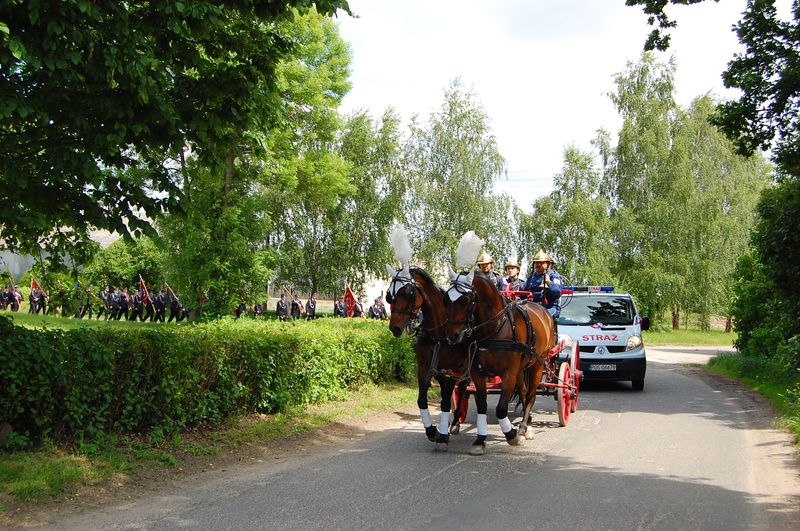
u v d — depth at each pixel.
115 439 7.18
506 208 42.88
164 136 7.10
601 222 42.16
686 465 7.61
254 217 31.22
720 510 5.85
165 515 5.57
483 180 43.03
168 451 7.50
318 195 38.94
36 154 6.97
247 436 8.49
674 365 24.23
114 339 7.39
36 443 6.93
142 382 7.71
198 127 7.40
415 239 43.97
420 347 8.30
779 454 8.26
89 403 7.18
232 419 8.98
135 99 6.59
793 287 15.51
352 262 47.34
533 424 10.39
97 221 7.11
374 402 11.61
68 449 6.89
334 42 35.97
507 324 8.22
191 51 7.36
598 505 5.95
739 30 13.11
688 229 44.19
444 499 6.11
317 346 10.97
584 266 41.09
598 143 46.97
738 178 49.22
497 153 43.53
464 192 42.84
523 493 6.33
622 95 46.28
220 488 6.42
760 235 15.98
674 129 46.25
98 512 5.61
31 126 6.79
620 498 6.18
